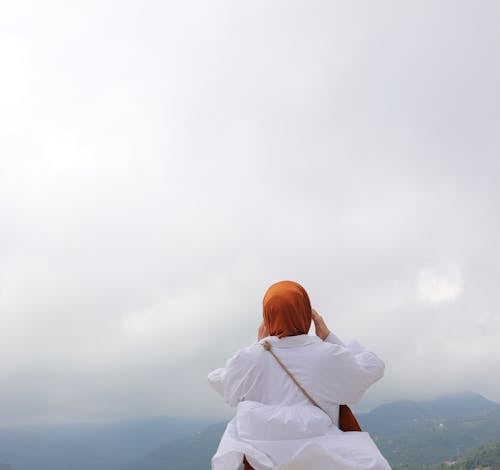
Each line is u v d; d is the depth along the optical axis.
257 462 1.96
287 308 2.30
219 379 2.37
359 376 2.20
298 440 1.99
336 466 1.93
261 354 2.25
